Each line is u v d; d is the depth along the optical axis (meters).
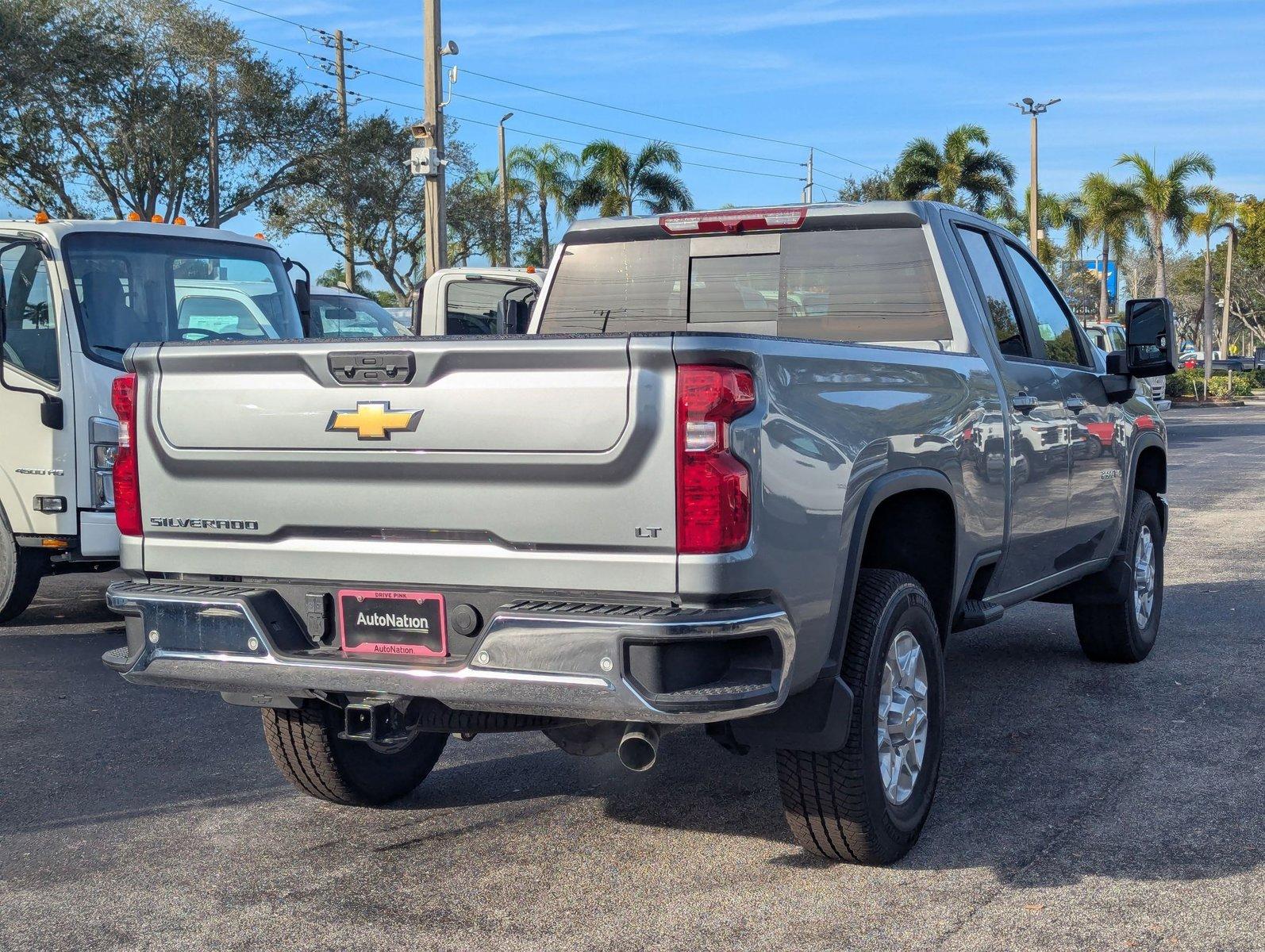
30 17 29.88
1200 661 7.19
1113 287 56.72
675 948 3.69
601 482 3.53
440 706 4.01
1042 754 5.48
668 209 47.84
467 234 40.47
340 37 37.88
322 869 4.35
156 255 8.79
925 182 51.28
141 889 4.19
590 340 3.50
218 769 5.50
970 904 3.95
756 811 4.87
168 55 33.41
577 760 5.55
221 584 4.14
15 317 8.26
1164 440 7.48
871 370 4.24
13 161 31.11
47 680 7.14
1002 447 5.22
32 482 8.11
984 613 5.21
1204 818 4.66
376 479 3.81
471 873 4.29
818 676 3.93
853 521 4.03
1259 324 99.62
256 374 3.96
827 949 3.66
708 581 3.46
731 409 3.48
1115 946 3.65
